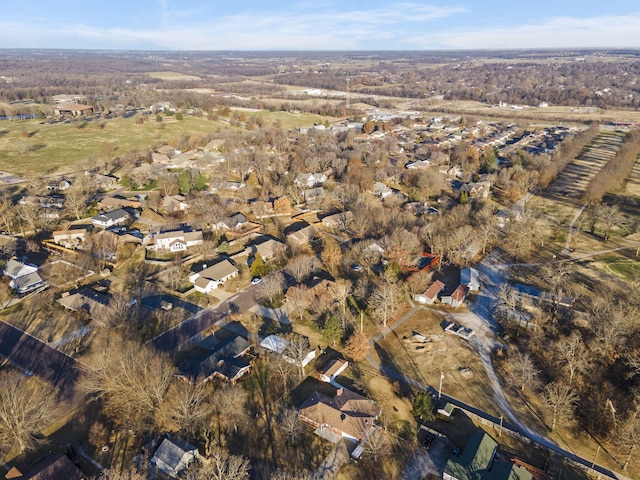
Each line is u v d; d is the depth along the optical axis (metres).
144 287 121.81
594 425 77.69
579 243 147.38
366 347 94.19
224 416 78.38
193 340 100.31
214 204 172.25
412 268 128.25
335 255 131.00
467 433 76.00
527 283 123.25
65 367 91.31
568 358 85.44
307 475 68.25
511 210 171.12
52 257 136.25
